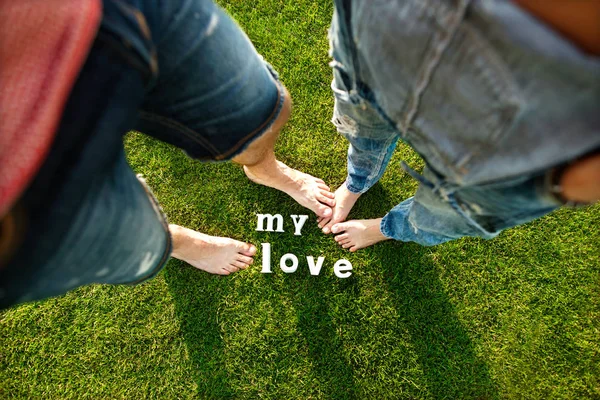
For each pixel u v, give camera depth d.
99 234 0.86
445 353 2.02
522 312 2.05
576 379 1.99
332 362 2.02
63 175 0.65
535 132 0.67
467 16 0.60
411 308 2.06
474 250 2.11
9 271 0.65
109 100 0.67
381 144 1.49
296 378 2.01
